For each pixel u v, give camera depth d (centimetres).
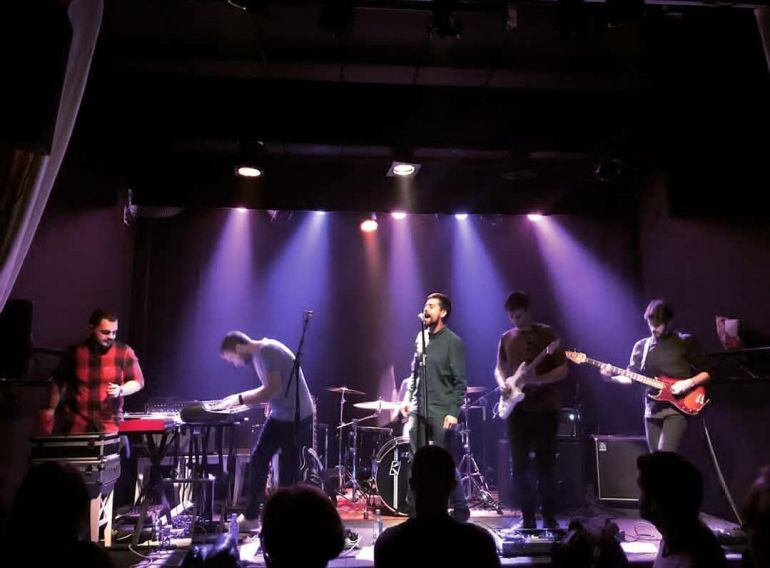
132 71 535
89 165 538
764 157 501
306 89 566
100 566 155
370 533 468
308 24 476
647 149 620
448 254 792
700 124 579
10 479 415
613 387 719
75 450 380
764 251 496
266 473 445
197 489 461
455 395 424
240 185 667
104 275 591
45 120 271
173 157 661
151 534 444
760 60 515
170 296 739
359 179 684
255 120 567
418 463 193
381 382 766
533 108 582
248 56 517
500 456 614
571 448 584
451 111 577
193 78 550
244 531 445
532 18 466
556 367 433
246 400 439
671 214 620
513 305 449
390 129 573
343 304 776
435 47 507
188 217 757
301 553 148
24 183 297
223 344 462
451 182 688
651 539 423
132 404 689
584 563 181
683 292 605
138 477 553
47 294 472
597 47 506
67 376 425
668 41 497
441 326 441
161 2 451
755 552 178
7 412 409
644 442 570
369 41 500
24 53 269
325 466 659
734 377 523
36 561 154
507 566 347
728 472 526
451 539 176
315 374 764
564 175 692
